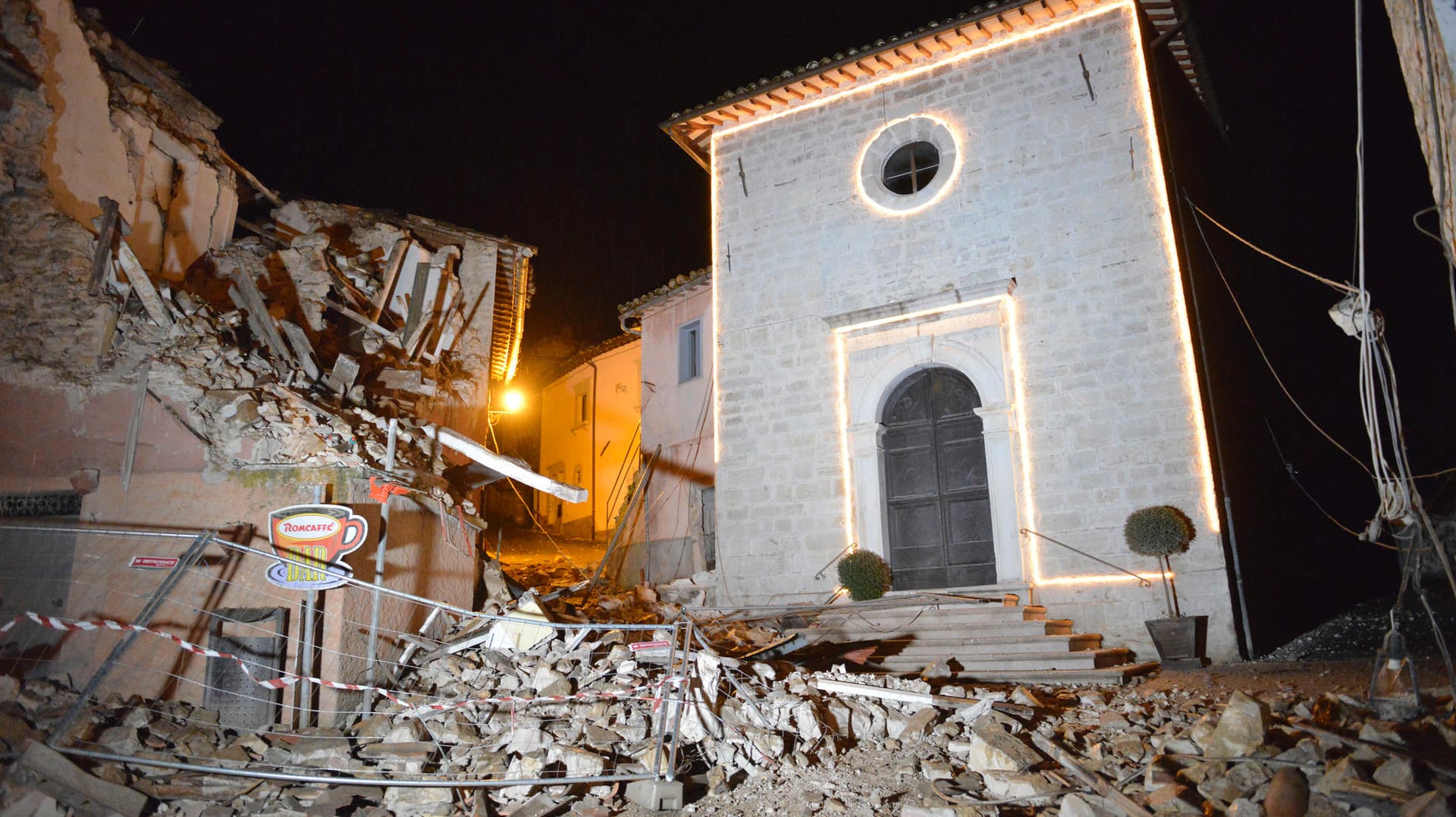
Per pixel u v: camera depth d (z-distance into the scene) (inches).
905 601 454.6
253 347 399.2
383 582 336.5
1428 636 403.9
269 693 299.3
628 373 1015.0
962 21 497.0
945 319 498.0
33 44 359.3
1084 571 438.0
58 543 317.1
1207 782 210.7
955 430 498.3
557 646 354.0
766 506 527.8
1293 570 527.2
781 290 552.1
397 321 518.0
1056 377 462.6
